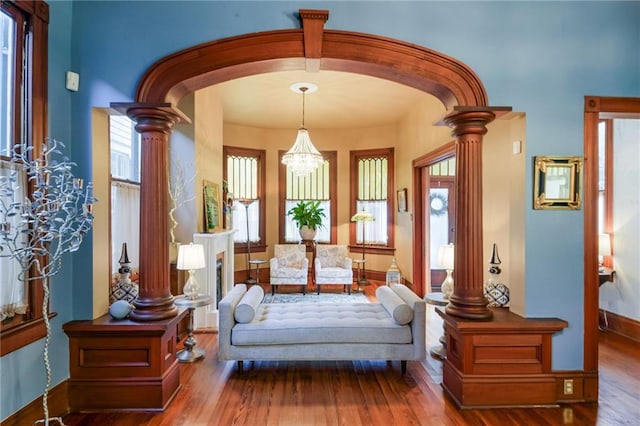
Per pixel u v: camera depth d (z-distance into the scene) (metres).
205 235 4.25
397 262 6.95
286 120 6.89
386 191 7.22
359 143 7.45
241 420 2.52
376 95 5.43
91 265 2.72
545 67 2.83
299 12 2.69
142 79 2.71
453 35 2.80
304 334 3.15
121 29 2.73
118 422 2.50
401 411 2.64
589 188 2.85
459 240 2.84
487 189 3.67
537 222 2.83
